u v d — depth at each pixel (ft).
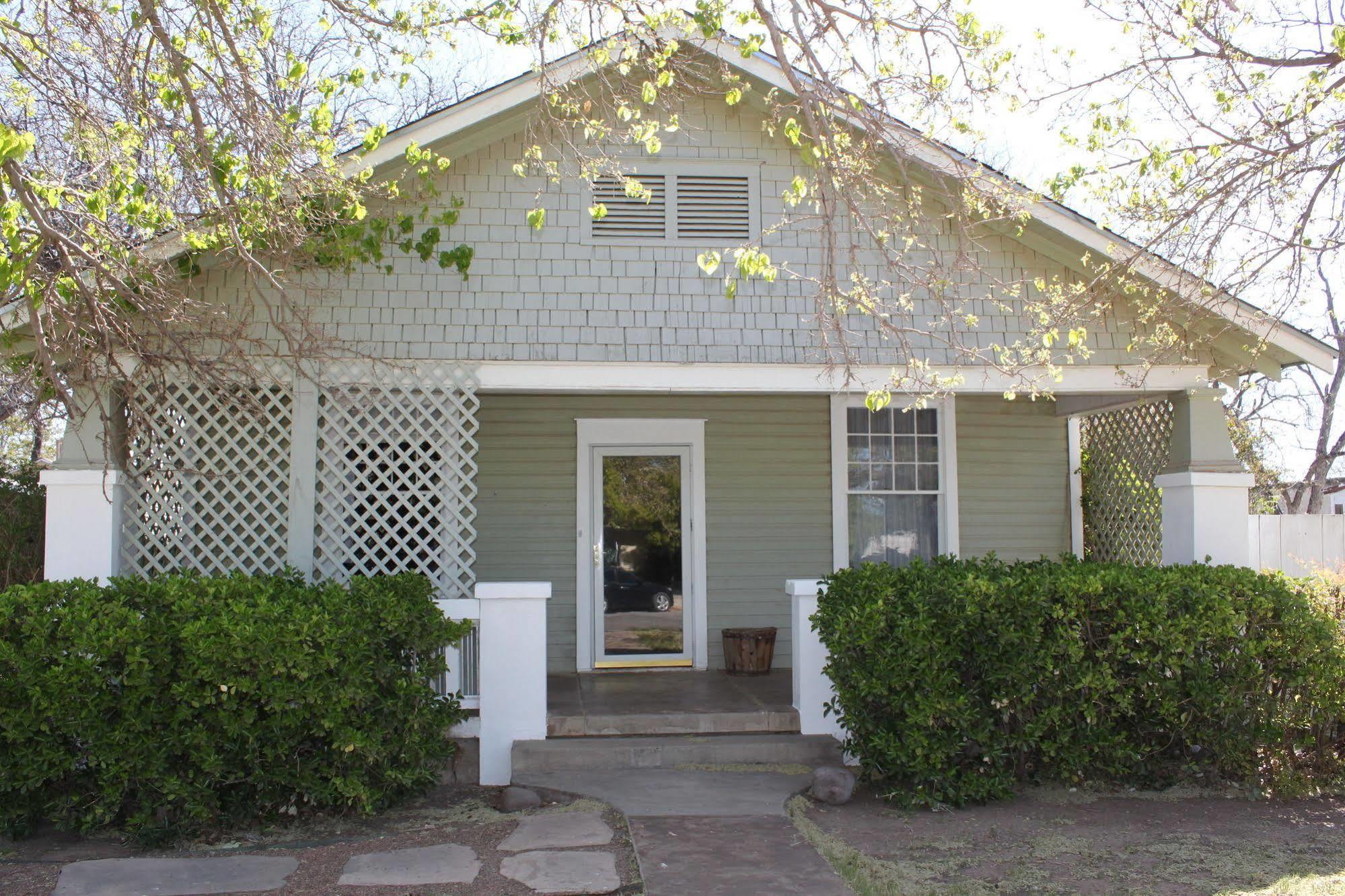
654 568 35.22
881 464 35.99
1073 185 25.17
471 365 27.43
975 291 29.50
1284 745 24.66
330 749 22.02
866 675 23.32
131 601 22.16
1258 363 29.78
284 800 22.17
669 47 22.16
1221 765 24.53
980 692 23.89
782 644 35.37
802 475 35.68
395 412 28.60
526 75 27.12
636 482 35.37
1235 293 25.09
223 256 26.20
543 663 25.98
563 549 34.76
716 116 29.53
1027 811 22.76
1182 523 30.04
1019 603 23.65
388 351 27.30
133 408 22.24
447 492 27.17
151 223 21.99
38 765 20.53
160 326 21.80
